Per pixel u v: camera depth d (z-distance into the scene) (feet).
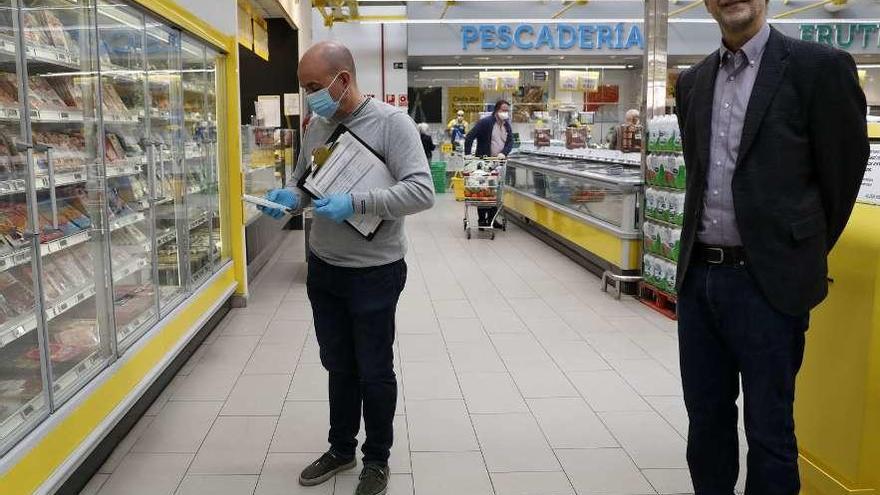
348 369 8.77
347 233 8.04
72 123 9.14
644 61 17.78
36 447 6.91
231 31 16.76
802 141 6.06
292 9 30.55
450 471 9.14
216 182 16.46
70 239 8.41
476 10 45.16
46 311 7.67
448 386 12.17
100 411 8.48
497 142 31.53
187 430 10.36
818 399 7.80
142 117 11.34
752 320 6.36
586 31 45.73
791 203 6.09
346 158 7.94
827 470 7.68
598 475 9.04
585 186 21.75
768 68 6.12
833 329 7.53
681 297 7.09
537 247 26.45
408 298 18.57
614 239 18.95
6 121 7.60
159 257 12.25
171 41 12.98
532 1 45.09
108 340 9.13
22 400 7.31
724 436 7.22
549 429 10.43
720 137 6.46
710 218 6.59
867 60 48.03
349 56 7.88
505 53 45.88
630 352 13.97
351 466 9.19
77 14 8.95
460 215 36.01
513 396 11.71
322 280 8.33
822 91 5.90
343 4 41.57
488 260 23.91
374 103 8.07
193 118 14.61
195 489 8.68
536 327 15.78
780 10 45.01
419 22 44.21
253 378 12.51
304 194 8.53
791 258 6.14
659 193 16.83
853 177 6.08
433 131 53.57
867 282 7.03
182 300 12.57
